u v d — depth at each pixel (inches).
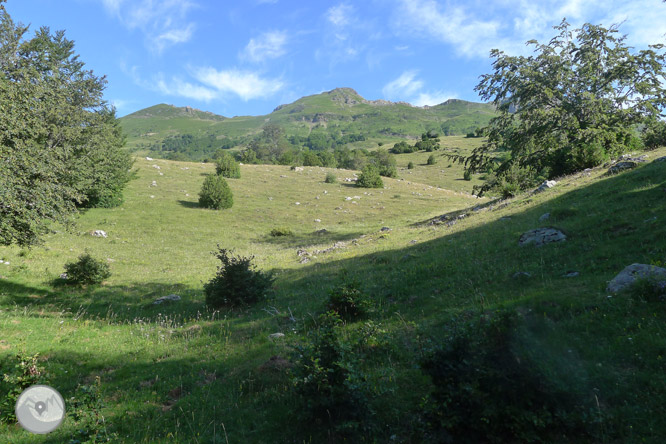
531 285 352.8
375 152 4128.9
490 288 376.8
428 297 405.1
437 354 197.0
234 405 246.5
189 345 382.6
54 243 996.6
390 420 207.9
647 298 254.8
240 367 308.5
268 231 1382.9
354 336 321.7
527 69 1134.4
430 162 3941.9
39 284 670.5
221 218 1519.4
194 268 870.4
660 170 569.0
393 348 288.0
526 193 974.4
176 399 268.5
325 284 555.5
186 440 211.8
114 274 794.8
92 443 198.7
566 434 169.8
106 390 285.3
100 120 1256.2
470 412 179.2
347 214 1644.9
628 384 191.2
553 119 1103.6
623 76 1085.1
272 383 270.1
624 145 1080.8
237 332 407.5
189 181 2111.2
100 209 1451.8
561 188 789.9
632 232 390.9
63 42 1446.9
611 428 168.2
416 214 1561.3
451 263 490.0
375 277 527.8
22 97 547.5
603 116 1078.4
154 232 1252.5
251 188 2086.6
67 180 964.6
